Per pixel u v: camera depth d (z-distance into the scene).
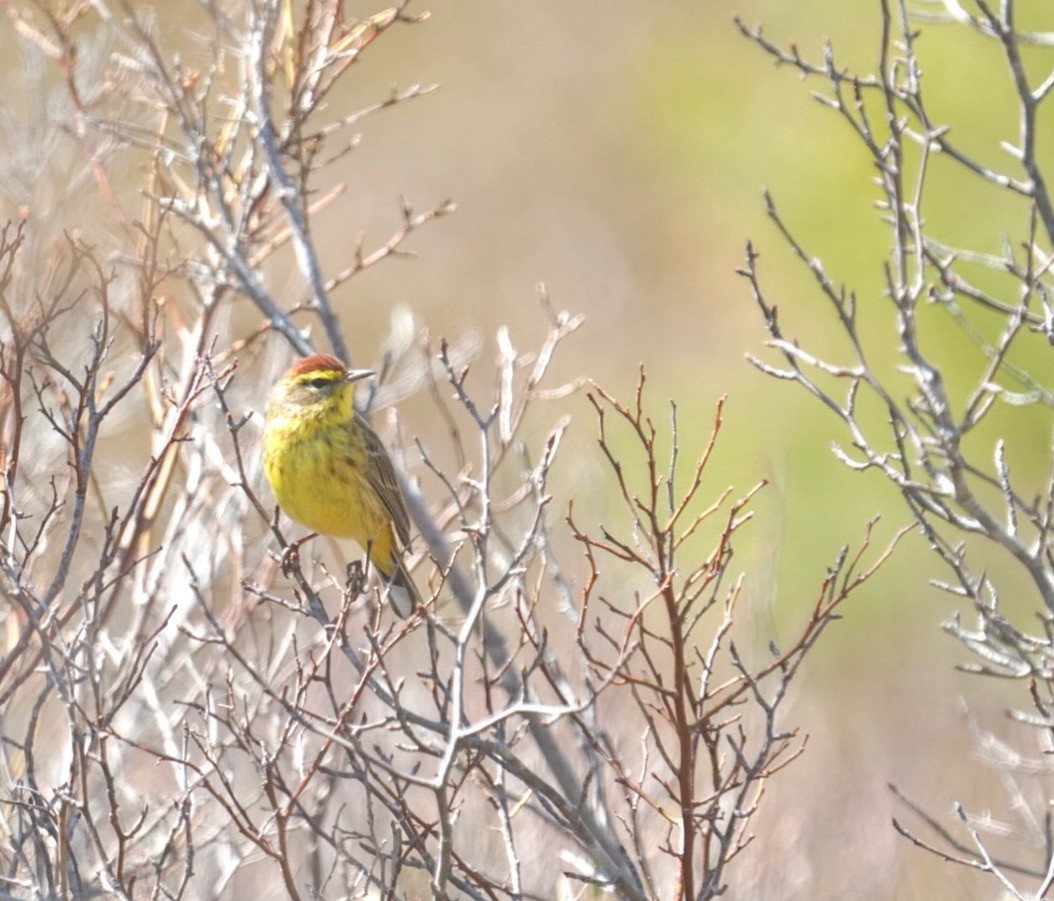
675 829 11.91
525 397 11.90
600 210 34.28
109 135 14.84
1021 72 9.71
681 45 36.28
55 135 15.38
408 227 13.34
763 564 14.02
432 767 12.55
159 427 11.89
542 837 11.59
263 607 13.19
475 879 8.74
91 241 14.60
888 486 25.06
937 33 26.91
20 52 16.86
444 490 18.23
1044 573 9.30
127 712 11.99
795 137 31.98
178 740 11.84
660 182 34.69
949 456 9.30
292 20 12.94
